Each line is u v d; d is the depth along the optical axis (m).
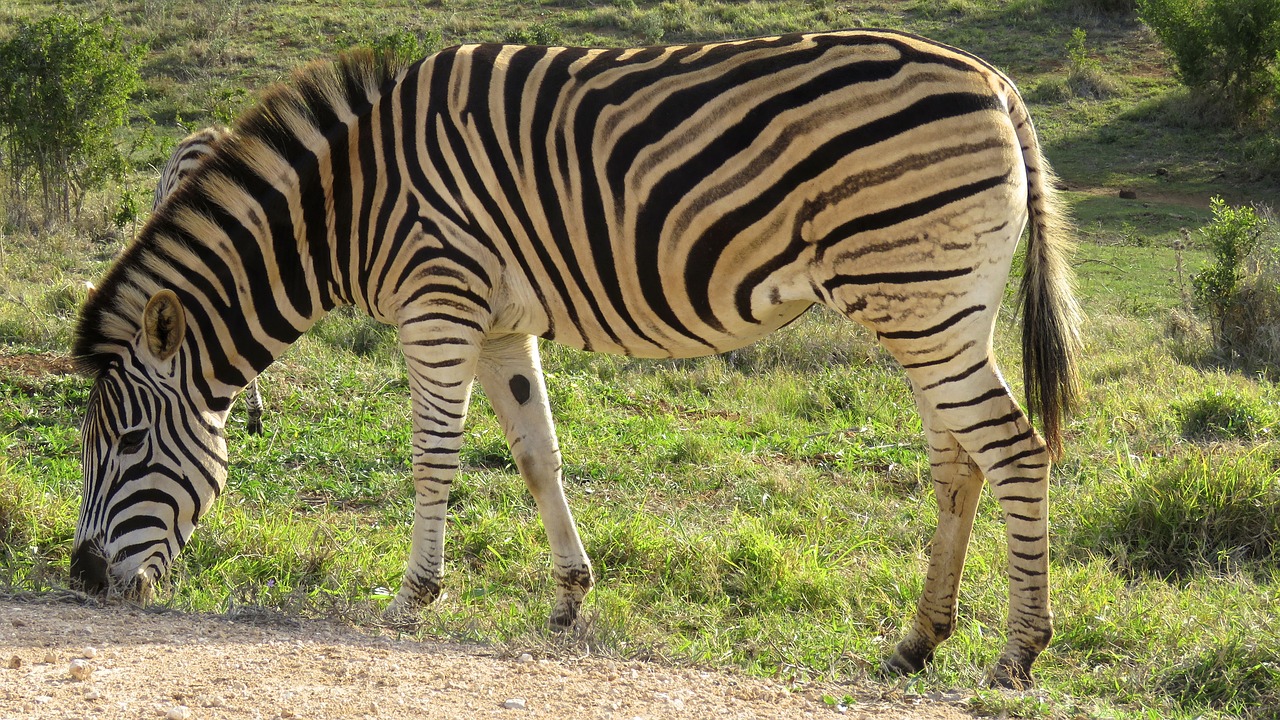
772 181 8.41
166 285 10.15
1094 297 29.20
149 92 48.38
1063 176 44.22
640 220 8.78
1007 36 57.66
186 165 17.70
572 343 9.79
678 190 8.61
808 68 8.39
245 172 10.02
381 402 18.12
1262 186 42.56
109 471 10.18
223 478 10.70
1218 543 13.21
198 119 45.19
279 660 7.59
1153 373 21.17
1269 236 26.06
